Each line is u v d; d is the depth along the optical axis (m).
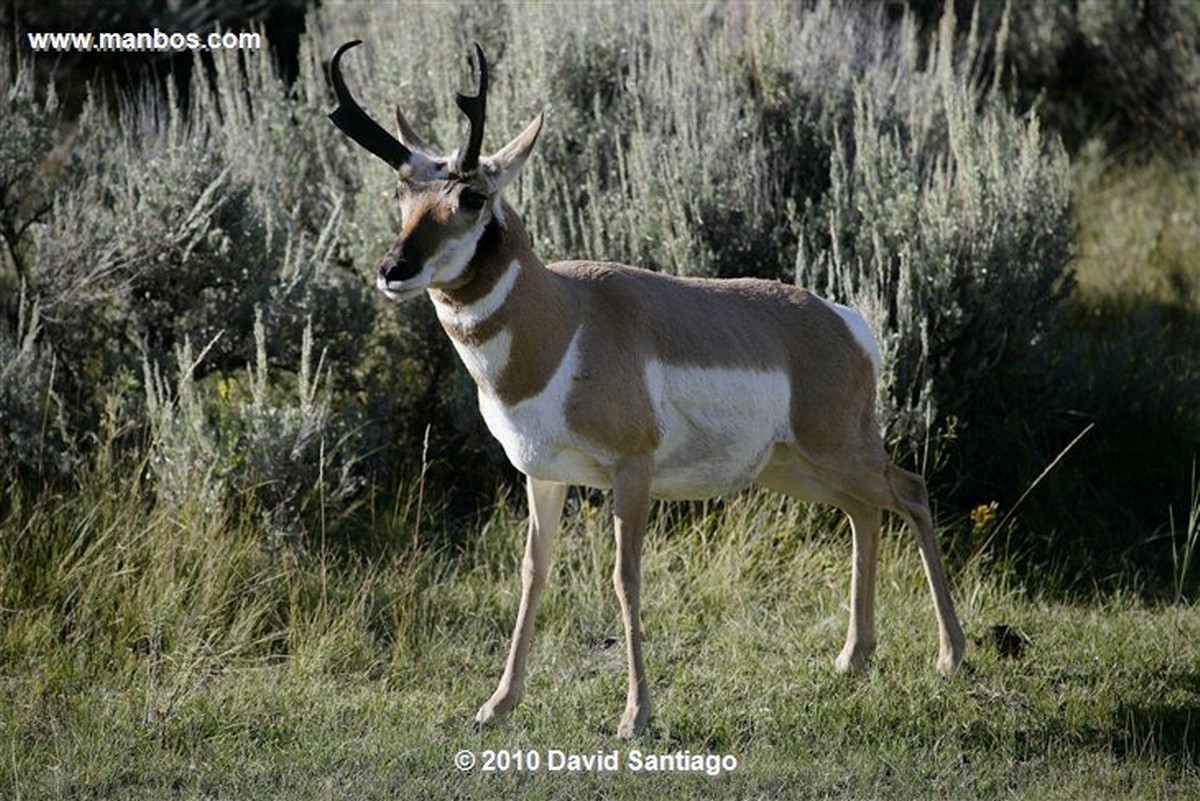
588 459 20.98
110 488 26.00
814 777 20.36
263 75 34.72
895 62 36.69
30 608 24.06
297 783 19.98
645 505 21.12
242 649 23.88
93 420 28.55
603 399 20.53
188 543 24.98
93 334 29.55
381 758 20.69
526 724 21.86
